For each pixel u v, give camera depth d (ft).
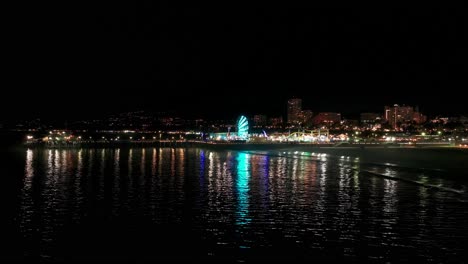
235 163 335.26
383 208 130.93
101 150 654.94
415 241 94.53
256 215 120.37
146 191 166.20
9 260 82.38
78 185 184.34
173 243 92.89
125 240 95.09
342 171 257.34
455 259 82.84
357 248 89.56
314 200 145.59
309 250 88.38
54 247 90.02
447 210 127.85
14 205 133.69
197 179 211.41
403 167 281.95
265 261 82.17
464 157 399.65
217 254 86.02
